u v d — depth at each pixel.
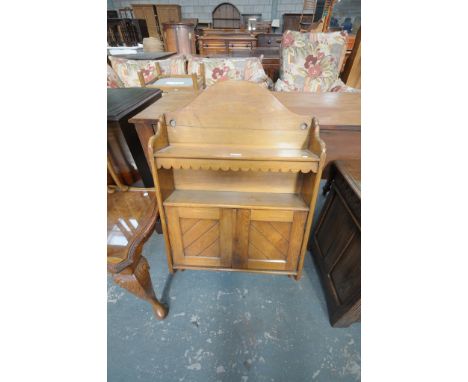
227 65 2.25
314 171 0.80
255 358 0.92
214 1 6.22
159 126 0.81
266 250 1.10
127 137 0.99
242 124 0.83
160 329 1.00
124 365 0.90
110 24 4.36
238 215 0.98
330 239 1.13
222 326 1.02
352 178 0.90
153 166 0.81
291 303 1.11
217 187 1.05
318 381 0.86
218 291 1.16
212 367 0.89
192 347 0.95
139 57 2.69
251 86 0.77
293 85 2.13
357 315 0.89
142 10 5.66
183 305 1.10
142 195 1.02
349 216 0.95
